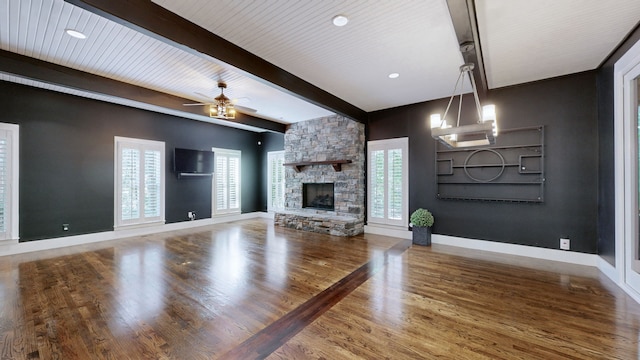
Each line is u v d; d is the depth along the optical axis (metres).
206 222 7.04
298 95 4.03
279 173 8.03
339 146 6.22
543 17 2.51
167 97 4.74
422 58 3.36
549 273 3.45
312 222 6.13
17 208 4.35
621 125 3.04
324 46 3.07
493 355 1.89
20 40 2.97
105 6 2.08
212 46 2.82
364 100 5.09
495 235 4.45
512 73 3.84
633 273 2.79
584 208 3.77
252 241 5.21
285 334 2.15
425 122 5.16
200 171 6.78
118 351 1.94
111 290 2.95
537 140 4.09
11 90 4.30
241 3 2.34
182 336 2.12
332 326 2.26
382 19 2.57
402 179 5.43
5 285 3.07
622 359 1.83
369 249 4.62
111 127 5.38
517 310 2.51
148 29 2.32
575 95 3.83
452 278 3.30
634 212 2.85
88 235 5.09
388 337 2.11
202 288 3.02
